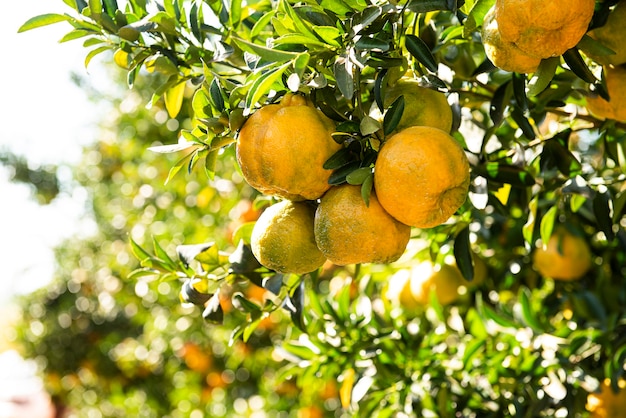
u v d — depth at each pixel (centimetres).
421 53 78
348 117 80
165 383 233
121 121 207
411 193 69
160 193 193
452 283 122
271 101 77
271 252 77
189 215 183
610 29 78
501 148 100
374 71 83
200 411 204
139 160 204
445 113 78
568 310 128
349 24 78
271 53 72
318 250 77
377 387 115
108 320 269
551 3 69
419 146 69
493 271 128
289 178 72
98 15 90
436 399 113
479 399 113
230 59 92
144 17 91
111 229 237
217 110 76
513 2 70
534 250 123
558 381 106
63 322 271
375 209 71
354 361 114
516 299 137
